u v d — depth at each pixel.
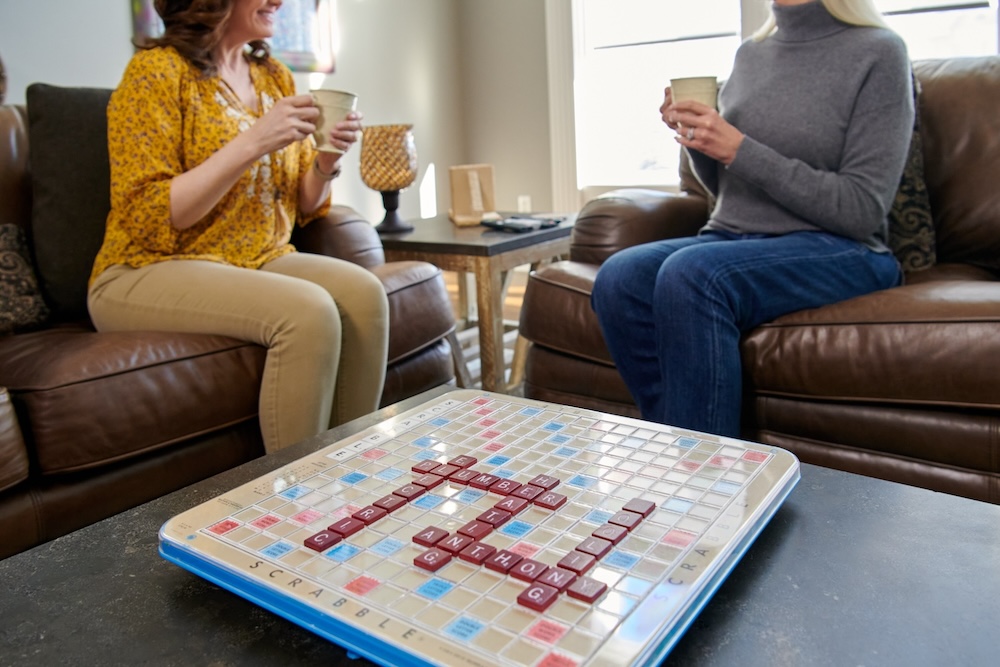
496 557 0.62
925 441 1.41
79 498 1.44
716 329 1.48
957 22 3.35
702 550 0.62
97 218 1.91
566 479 0.76
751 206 1.76
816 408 1.52
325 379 1.61
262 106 1.96
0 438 1.33
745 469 0.76
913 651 0.55
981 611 0.59
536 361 1.97
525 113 4.64
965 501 0.76
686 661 0.55
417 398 1.09
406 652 0.54
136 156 1.72
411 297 2.01
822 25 1.71
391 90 4.47
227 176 1.68
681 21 4.11
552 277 1.91
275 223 1.97
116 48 3.40
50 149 1.89
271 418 1.59
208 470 1.60
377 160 2.66
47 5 3.16
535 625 0.55
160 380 1.50
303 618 0.60
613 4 4.29
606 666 0.50
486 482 0.75
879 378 1.43
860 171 1.62
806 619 0.59
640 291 1.66
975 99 1.83
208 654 0.59
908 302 1.45
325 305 1.61
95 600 0.67
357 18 4.25
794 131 1.70
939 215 1.85
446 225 2.84
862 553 0.68
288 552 0.66
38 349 1.55
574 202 4.54
